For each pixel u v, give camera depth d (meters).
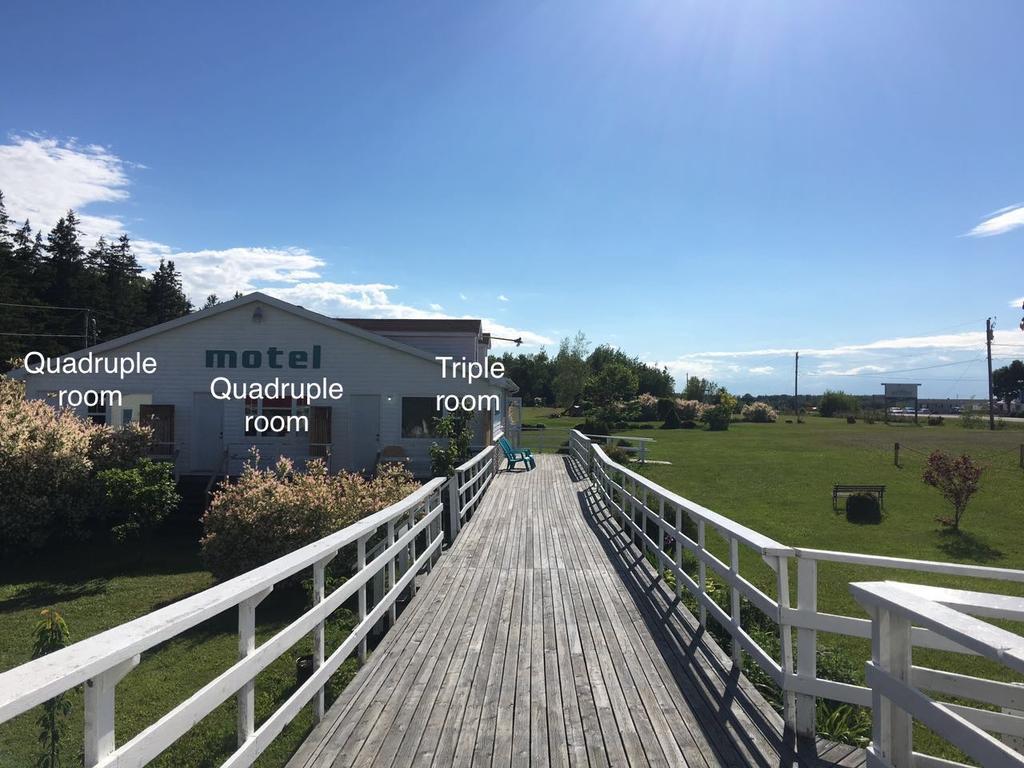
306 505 10.84
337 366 18.98
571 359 68.44
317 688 3.87
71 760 3.84
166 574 12.84
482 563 8.39
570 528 10.98
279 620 9.31
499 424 23.20
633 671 4.76
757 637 6.64
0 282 43.38
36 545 13.73
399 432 18.92
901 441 40.19
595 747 3.65
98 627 9.66
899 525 17.95
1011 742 3.24
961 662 8.14
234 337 19.02
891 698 2.40
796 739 3.70
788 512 19.61
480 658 5.04
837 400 81.00
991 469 27.02
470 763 3.49
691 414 61.25
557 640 5.45
